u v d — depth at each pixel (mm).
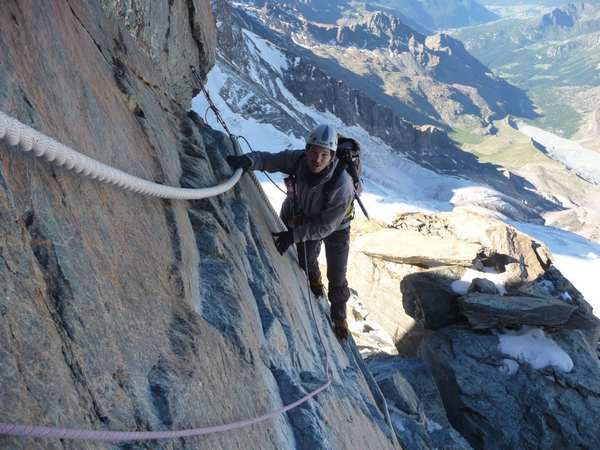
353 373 6160
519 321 15328
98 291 1830
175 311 2459
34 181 1686
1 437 1137
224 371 2568
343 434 3869
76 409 1472
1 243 1428
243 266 3977
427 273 16844
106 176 1951
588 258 124938
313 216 4891
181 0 5816
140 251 2395
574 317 16531
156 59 5414
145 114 3762
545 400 14562
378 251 18047
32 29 2119
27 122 1765
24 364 1331
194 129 4996
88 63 2871
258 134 136750
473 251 16875
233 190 4980
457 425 14906
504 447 14359
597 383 14906
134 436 1493
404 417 9969
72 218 1854
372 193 133000
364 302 18594
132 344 1927
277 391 3309
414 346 17141
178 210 3305
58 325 1555
